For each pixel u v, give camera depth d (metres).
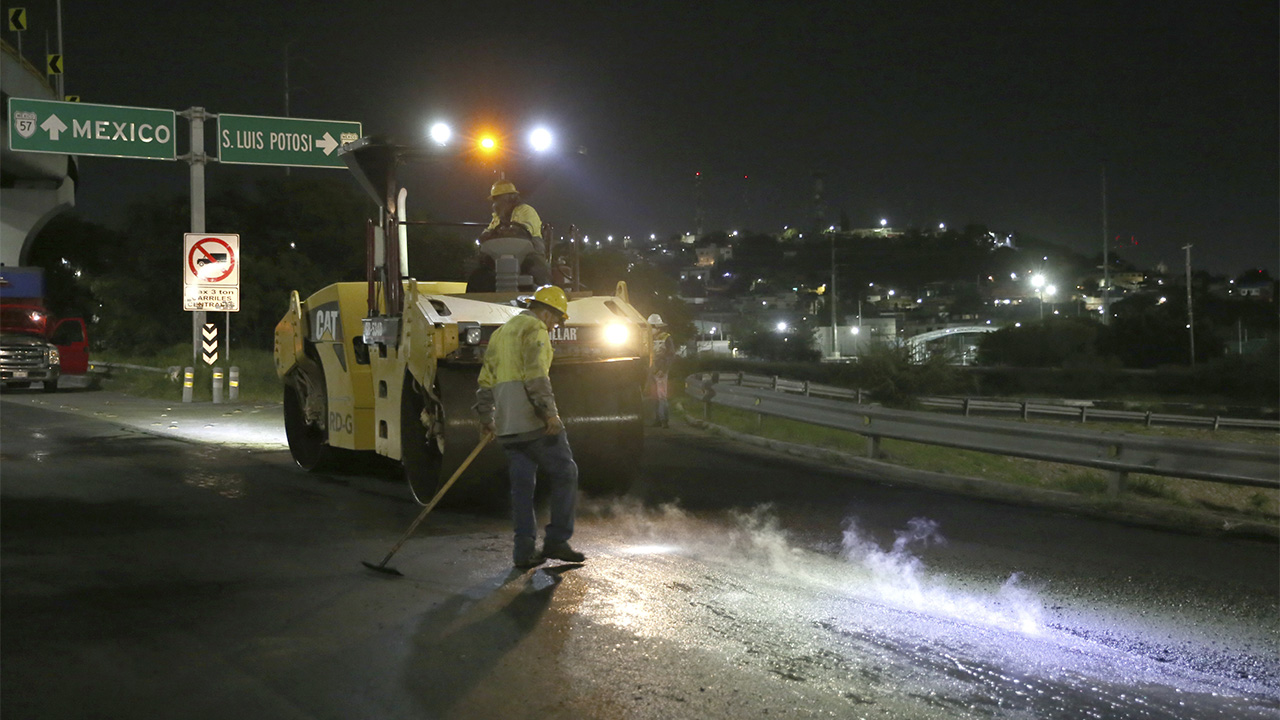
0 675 4.54
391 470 10.88
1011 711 4.25
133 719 4.07
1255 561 7.07
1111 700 4.42
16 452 12.34
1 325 26.42
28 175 43.72
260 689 4.38
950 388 35.31
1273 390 55.53
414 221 9.49
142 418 17.61
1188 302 73.94
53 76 42.22
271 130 26.25
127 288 40.75
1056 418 32.44
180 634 5.12
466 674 4.56
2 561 6.62
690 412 18.91
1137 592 6.19
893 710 4.21
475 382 8.00
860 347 35.09
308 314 10.63
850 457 12.10
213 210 41.62
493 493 8.27
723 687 4.43
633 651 4.87
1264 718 4.27
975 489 10.17
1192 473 9.48
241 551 6.93
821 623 5.37
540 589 5.95
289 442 11.42
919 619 5.50
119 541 7.24
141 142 25.39
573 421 8.52
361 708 4.18
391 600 5.72
